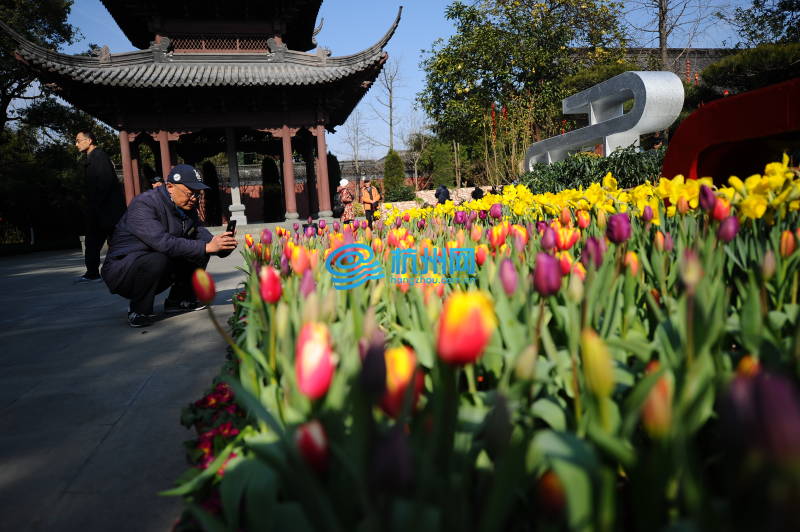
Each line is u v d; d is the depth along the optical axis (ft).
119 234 15.60
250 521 3.18
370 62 59.57
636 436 3.61
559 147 49.42
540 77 95.91
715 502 2.55
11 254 68.39
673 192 8.29
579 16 97.09
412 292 5.47
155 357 12.38
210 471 4.20
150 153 124.06
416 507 2.25
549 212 12.61
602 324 5.12
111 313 18.60
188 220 16.84
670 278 6.04
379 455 2.01
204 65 59.31
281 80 56.08
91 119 106.83
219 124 59.77
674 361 3.58
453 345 2.47
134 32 68.69
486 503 2.51
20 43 49.83
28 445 7.89
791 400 1.47
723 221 5.16
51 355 13.04
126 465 7.20
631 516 3.41
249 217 99.91
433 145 149.59
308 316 3.75
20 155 110.32
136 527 5.78
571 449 2.32
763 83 58.54
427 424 2.85
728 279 6.28
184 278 17.43
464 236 8.07
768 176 7.00
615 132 42.37
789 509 1.45
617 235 5.51
